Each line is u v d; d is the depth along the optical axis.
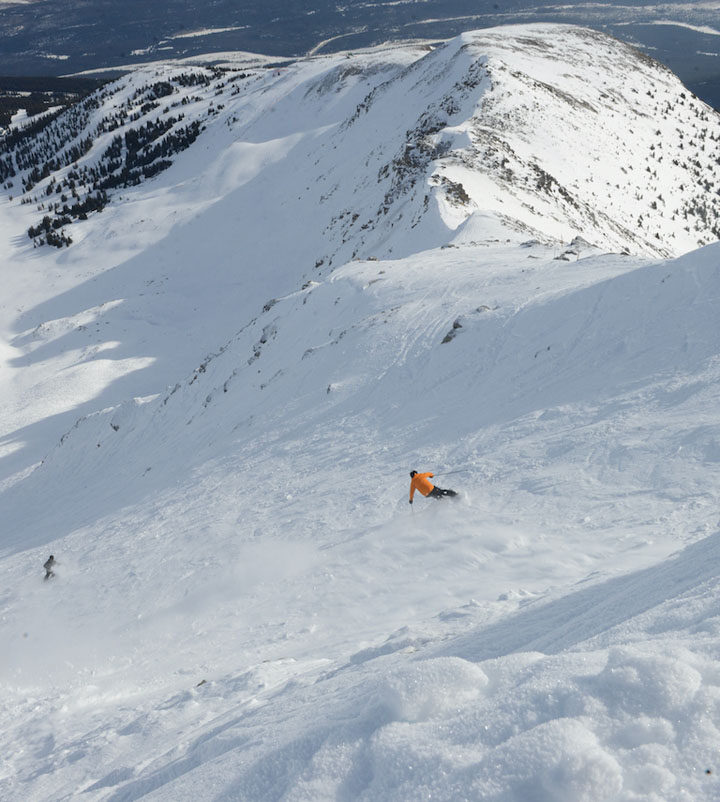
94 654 12.26
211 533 16.55
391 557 10.81
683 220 84.81
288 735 2.76
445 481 13.27
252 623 10.40
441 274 30.88
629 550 8.02
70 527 26.42
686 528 8.08
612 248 62.09
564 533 9.26
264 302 94.06
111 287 106.38
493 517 10.81
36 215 149.88
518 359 19.09
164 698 7.52
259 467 21.11
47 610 16.05
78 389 69.81
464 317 22.78
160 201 131.25
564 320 19.30
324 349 27.78
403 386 21.72
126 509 24.41
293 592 11.05
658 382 13.98
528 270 27.19
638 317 17.25
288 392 26.77
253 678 6.90
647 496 9.57
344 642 8.05
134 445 34.81
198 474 23.78
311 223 107.75
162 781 3.62
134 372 75.06
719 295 15.98
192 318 92.75
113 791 4.59
